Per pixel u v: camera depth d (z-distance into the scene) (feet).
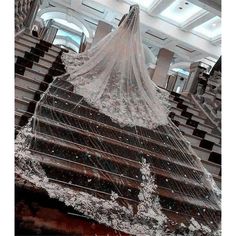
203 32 32.65
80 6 35.06
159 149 12.91
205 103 20.29
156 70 37.58
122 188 9.67
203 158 14.57
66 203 8.19
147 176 10.69
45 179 8.66
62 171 9.19
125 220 8.57
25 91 12.75
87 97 13.97
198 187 11.27
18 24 19.25
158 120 14.85
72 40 56.08
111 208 8.74
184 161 12.90
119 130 12.72
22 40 18.98
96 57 17.43
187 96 22.39
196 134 16.47
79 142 11.08
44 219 7.38
